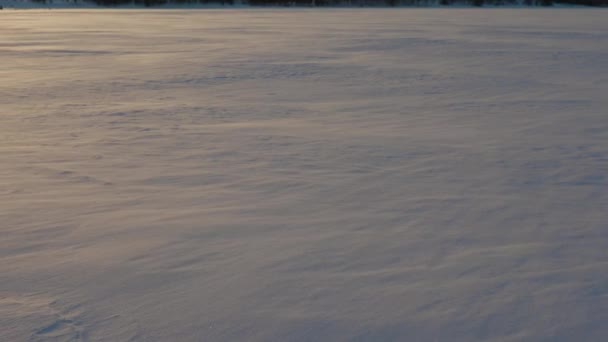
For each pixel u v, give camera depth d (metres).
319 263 4.16
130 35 29.80
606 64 18.94
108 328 3.29
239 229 4.86
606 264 4.19
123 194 5.83
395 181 6.36
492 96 12.70
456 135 8.79
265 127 9.28
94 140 8.28
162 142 8.16
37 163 7.02
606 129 9.34
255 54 21.19
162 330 3.28
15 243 4.54
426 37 29.44
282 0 74.88
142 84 14.05
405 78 15.46
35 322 3.35
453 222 5.08
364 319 3.39
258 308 3.51
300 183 6.26
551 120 10.07
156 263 4.16
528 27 37.94
